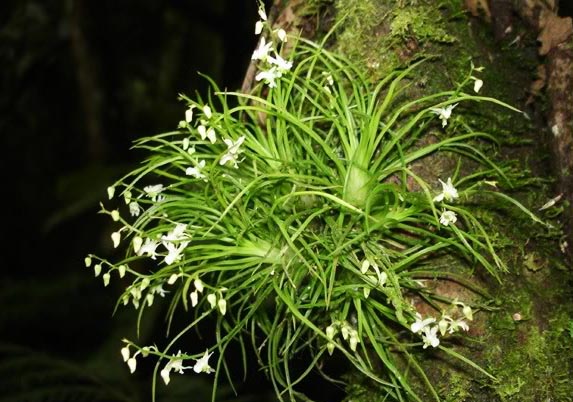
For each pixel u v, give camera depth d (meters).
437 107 0.60
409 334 0.62
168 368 0.60
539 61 0.66
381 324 0.60
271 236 0.62
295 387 0.84
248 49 1.60
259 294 0.63
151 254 0.61
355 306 0.60
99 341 1.65
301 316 0.59
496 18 0.67
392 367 0.58
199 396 1.12
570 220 0.63
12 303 1.63
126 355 0.60
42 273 2.26
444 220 0.58
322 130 0.64
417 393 0.62
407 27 0.64
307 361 0.83
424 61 0.64
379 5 0.65
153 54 1.76
